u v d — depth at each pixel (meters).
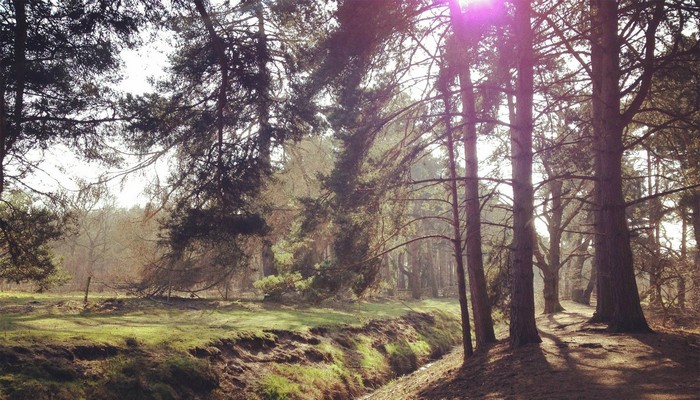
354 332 21.31
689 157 19.64
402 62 16.78
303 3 16.23
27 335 11.73
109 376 11.05
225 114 16.86
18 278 21.70
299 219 19.44
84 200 20.88
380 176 16.44
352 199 16.09
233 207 16.84
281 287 26.67
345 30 14.95
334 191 16.34
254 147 16.97
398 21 14.97
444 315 33.94
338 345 19.05
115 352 12.03
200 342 13.89
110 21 14.40
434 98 14.95
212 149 16.69
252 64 16.66
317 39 17.14
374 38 14.98
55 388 9.98
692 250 25.09
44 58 15.59
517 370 11.59
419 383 14.77
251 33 16.92
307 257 26.09
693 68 15.91
